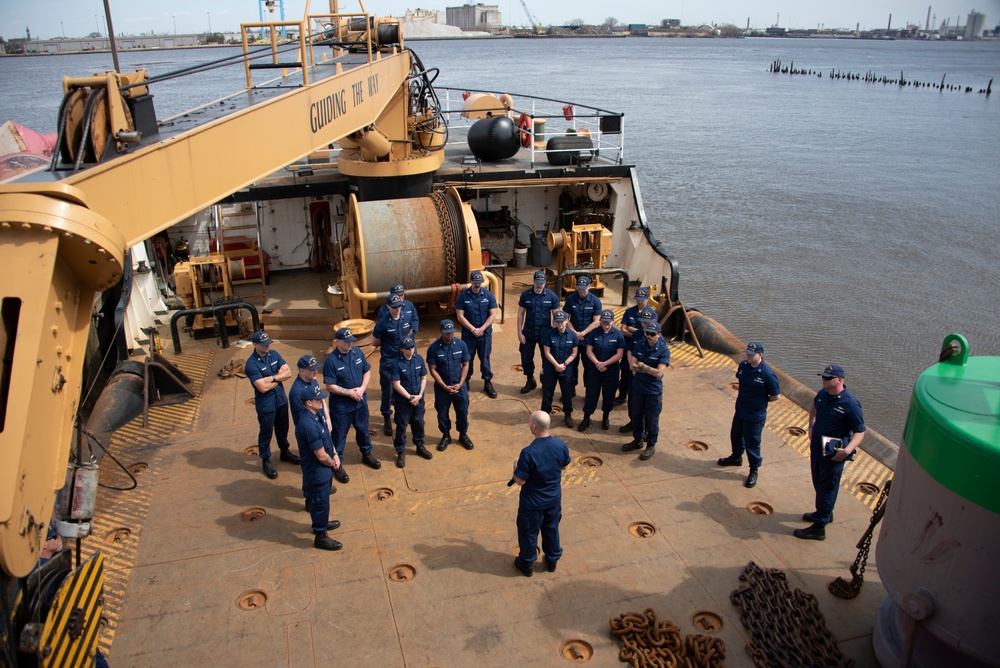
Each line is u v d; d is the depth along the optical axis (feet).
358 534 22.20
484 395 31.42
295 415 20.38
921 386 15.55
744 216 97.60
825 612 19.17
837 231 90.22
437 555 21.25
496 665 17.48
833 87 328.49
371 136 35.70
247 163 20.24
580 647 18.06
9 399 11.21
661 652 17.60
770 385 23.50
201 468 25.80
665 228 91.71
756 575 20.08
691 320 38.52
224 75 270.26
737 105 246.06
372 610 19.13
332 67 31.58
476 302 29.78
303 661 17.56
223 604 19.34
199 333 37.47
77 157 15.51
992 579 13.62
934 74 412.57
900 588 15.35
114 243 12.66
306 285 43.62
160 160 16.43
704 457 26.53
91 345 33.17
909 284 71.05
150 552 21.34
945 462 14.11
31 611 13.51
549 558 20.43
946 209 101.30
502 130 45.14
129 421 29.07
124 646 17.94
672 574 20.51
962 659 15.25
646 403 25.72
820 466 21.22
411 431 28.17
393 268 34.91
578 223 47.19
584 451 26.99
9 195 11.73
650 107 234.58
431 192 40.09
